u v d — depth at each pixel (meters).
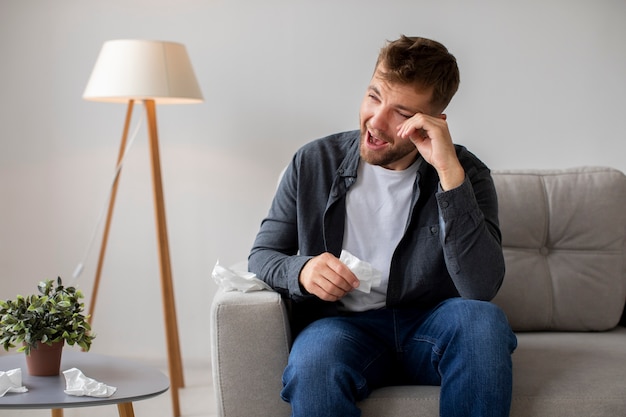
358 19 3.17
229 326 1.73
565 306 2.32
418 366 1.79
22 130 3.28
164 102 3.03
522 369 1.87
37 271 3.33
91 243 3.31
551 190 2.40
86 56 3.25
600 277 2.34
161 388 1.71
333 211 1.92
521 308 2.31
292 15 3.19
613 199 2.39
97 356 1.95
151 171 2.98
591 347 2.09
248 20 3.20
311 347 1.66
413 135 1.81
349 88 3.20
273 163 3.24
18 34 3.24
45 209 3.30
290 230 1.97
